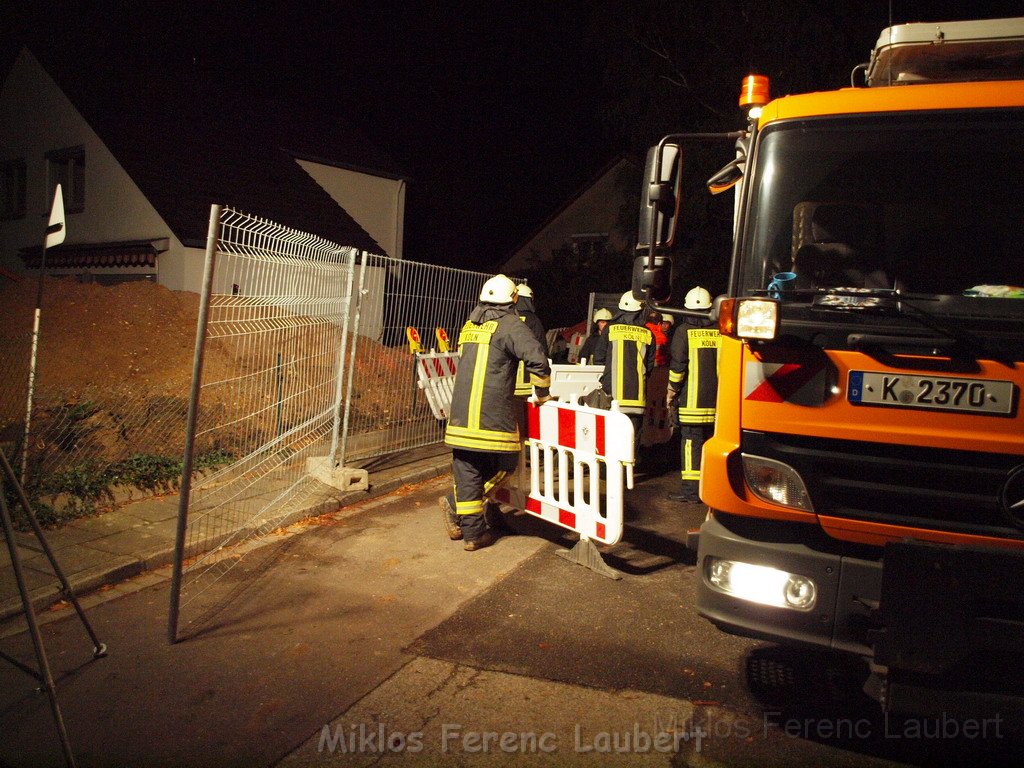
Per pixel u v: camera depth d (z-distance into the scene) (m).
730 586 2.95
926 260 2.97
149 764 2.84
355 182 18.72
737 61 15.89
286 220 15.00
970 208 2.95
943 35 3.45
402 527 5.84
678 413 6.77
